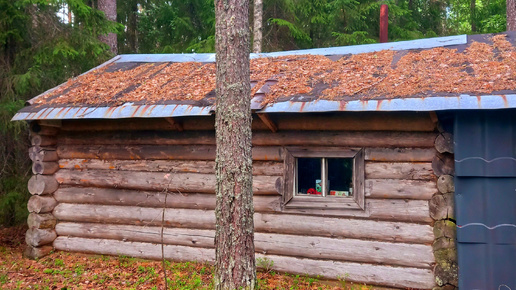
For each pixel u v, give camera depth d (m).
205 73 7.73
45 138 7.80
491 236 5.29
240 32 5.16
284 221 6.53
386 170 6.08
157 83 7.50
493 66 5.74
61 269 7.11
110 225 7.64
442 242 5.69
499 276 5.25
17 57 9.95
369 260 6.09
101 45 10.86
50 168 7.86
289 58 8.07
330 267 6.27
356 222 6.18
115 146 7.59
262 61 8.12
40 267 7.23
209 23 15.93
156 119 7.21
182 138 7.14
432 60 6.49
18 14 9.44
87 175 7.73
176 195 7.21
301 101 5.87
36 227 7.71
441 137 5.68
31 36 10.18
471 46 6.77
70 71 11.08
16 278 6.70
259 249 6.67
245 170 5.05
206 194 7.09
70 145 7.92
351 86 6.00
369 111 5.67
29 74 9.41
